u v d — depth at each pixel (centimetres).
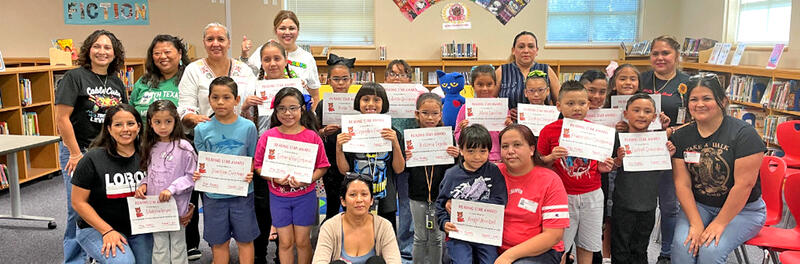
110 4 766
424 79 912
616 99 331
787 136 457
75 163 330
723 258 268
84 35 758
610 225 323
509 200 269
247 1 864
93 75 339
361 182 272
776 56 580
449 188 276
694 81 282
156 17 794
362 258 277
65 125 327
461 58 877
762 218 279
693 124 289
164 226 280
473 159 270
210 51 337
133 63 742
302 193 299
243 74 356
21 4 721
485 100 328
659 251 374
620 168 299
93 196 279
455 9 892
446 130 301
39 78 594
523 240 263
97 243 277
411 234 346
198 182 288
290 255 306
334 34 941
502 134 266
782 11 640
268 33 891
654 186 296
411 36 904
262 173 291
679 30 881
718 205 285
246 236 300
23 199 518
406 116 346
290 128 298
